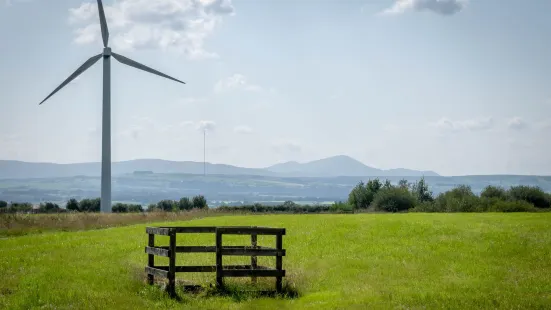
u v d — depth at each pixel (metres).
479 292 21.23
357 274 25.50
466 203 84.19
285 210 96.25
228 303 20.39
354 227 41.88
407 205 92.56
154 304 20.16
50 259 29.47
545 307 18.78
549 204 86.94
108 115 89.25
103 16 88.56
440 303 19.42
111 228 49.56
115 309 19.30
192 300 20.78
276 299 21.19
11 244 37.19
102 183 88.44
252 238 23.64
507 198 87.31
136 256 30.67
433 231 38.25
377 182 102.69
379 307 18.98
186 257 30.23
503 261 27.86
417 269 26.38
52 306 19.48
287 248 33.28
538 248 30.84
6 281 23.56
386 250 31.48
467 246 32.09
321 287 23.39
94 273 25.03
